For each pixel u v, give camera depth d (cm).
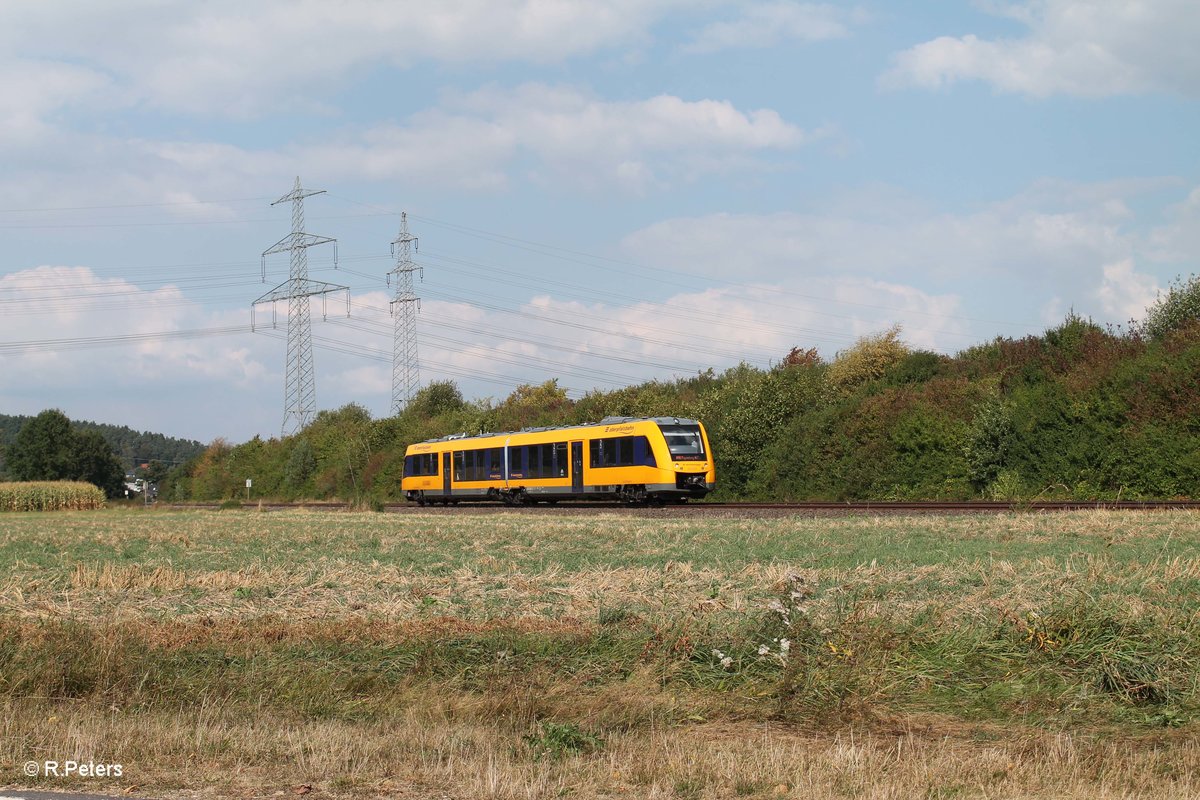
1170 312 4884
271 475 9581
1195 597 1501
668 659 1250
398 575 2114
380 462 8000
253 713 1081
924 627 1305
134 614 1661
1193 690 1103
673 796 804
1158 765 884
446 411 8969
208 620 1576
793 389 5722
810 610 1464
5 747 930
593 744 952
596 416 6925
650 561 2231
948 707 1102
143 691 1166
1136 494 3812
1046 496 4022
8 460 13400
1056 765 877
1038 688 1132
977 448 4388
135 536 3491
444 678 1223
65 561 2577
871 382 5538
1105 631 1228
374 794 812
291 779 849
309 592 1888
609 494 4475
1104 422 4031
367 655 1306
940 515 3183
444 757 915
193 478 11575
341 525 3919
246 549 2873
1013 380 4753
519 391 8806
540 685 1157
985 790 811
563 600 1734
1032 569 1855
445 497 5578
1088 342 4716
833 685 1117
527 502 5056
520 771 864
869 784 817
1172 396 3856
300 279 8400
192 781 844
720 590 1748
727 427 5550
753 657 1220
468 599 1770
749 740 987
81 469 13362
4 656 1242
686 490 4234
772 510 3659
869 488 4822
